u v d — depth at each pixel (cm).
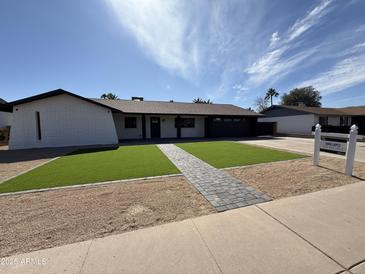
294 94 4888
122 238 233
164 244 219
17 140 1195
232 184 437
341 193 370
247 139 1652
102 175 520
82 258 198
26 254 206
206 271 177
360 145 1206
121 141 1525
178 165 633
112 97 3816
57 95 1257
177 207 321
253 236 232
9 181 472
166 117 1825
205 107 2059
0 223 272
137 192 391
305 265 183
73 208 318
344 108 2884
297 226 253
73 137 1287
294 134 2281
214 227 254
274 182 448
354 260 190
